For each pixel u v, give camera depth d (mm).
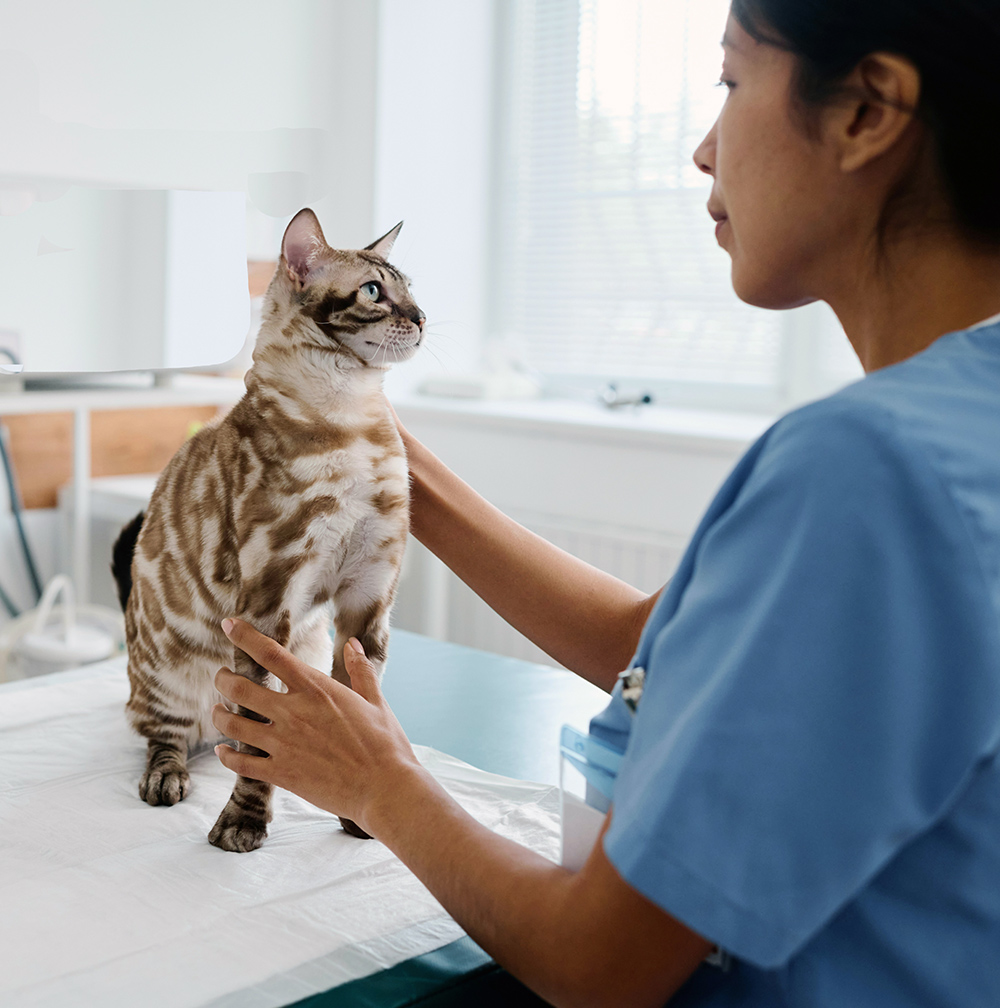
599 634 905
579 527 2359
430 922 722
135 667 1008
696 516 2203
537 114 2770
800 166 548
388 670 1281
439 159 2703
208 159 1849
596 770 597
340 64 2461
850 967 486
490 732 1098
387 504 952
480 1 2727
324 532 923
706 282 2561
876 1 489
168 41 1803
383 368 1004
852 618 440
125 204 1664
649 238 2627
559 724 1126
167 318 1709
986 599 438
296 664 702
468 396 2660
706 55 2465
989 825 466
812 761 436
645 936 483
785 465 471
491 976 674
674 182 2561
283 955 670
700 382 2584
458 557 962
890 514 443
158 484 1025
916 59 488
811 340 2412
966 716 437
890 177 535
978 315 547
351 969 662
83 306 1661
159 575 973
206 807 899
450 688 1228
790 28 522
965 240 536
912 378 498
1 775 940
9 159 1560
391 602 1013
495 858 576
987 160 500
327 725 680
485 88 2799
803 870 434
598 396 2578
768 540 468
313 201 2402
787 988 498
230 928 700
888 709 435
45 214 1605
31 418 2486
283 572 907
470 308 2869
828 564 444
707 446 2139
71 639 2086
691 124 2512
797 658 443
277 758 693
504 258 2877
